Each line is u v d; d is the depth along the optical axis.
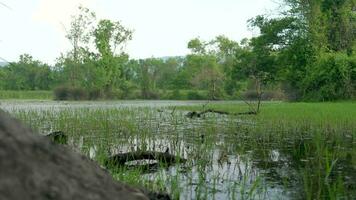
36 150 1.83
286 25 44.97
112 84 73.44
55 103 48.84
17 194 1.57
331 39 43.84
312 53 42.50
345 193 7.16
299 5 44.47
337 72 37.62
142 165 9.71
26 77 87.12
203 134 14.70
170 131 16.25
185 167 9.62
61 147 2.08
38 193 1.65
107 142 12.05
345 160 10.28
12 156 1.68
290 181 8.20
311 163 10.02
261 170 9.27
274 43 47.16
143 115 25.48
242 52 51.84
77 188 1.85
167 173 8.91
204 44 104.56
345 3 43.31
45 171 1.77
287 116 20.25
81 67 71.75
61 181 1.80
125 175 7.30
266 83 51.81
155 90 79.00
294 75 44.00
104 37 71.75
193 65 100.19
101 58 71.44
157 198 3.84
